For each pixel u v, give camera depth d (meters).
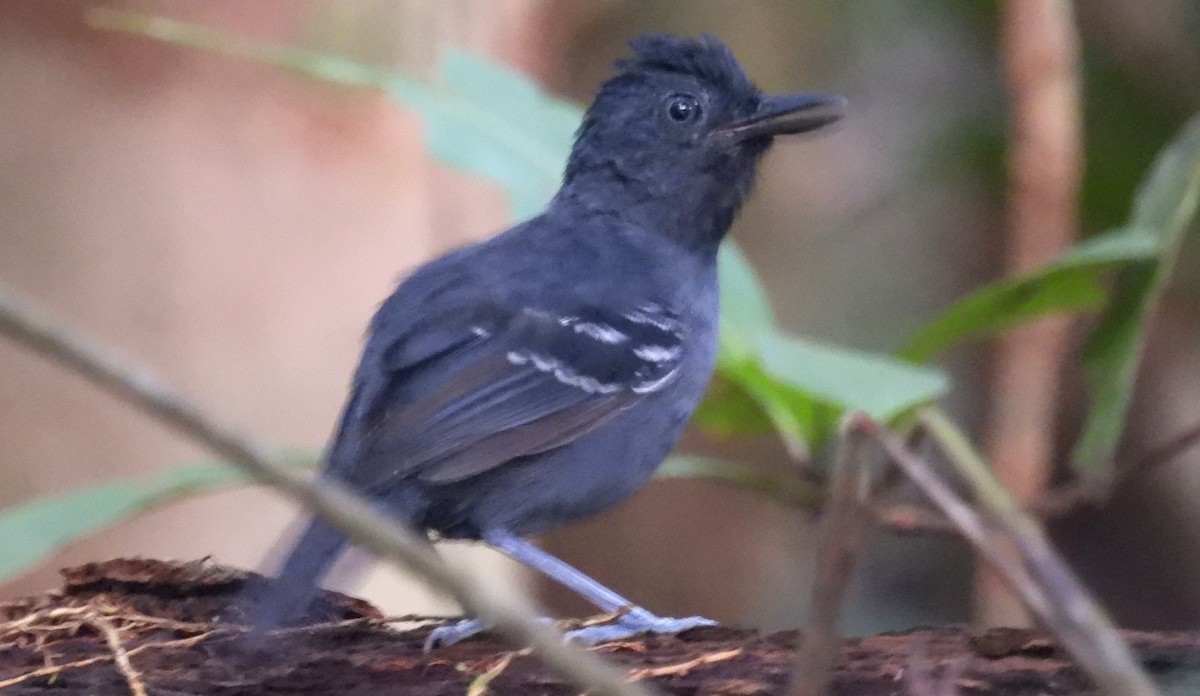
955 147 14.22
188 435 3.49
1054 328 11.45
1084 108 13.34
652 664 6.09
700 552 15.08
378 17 11.67
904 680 5.66
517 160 9.00
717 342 8.58
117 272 11.35
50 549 6.79
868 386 7.41
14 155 11.14
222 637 6.47
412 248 12.05
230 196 11.49
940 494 4.11
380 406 7.73
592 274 8.42
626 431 8.15
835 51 15.03
